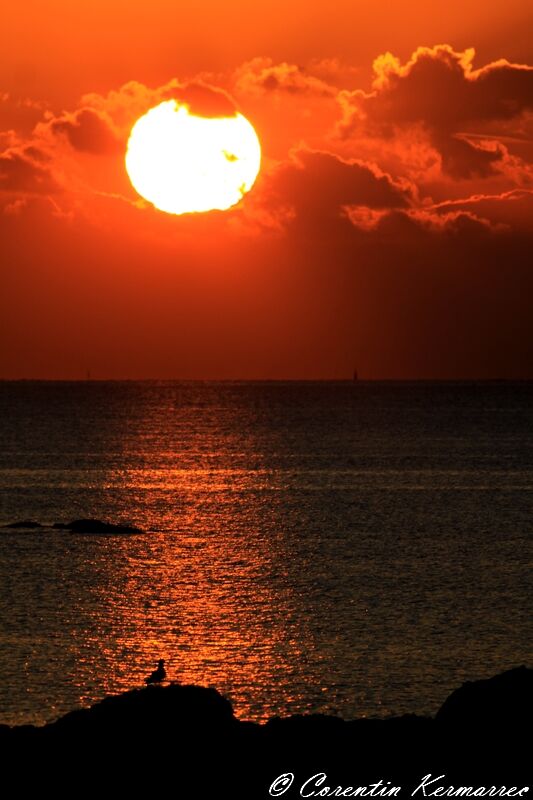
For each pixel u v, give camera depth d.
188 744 108.25
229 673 158.25
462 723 112.38
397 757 108.69
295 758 107.81
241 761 107.00
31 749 108.25
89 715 112.00
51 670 157.88
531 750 108.38
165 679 153.12
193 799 101.31
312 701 145.75
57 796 101.38
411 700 146.00
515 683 115.12
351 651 169.75
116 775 104.19
